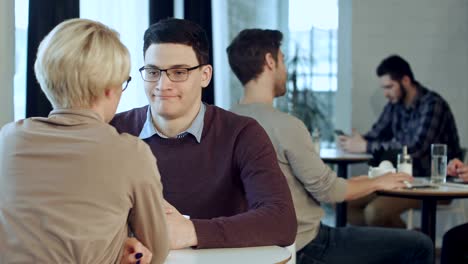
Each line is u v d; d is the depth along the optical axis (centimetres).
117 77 129
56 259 118
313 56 530
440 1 518
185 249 145
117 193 122
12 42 278
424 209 308
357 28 516
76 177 120
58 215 118
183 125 172
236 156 170
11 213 120
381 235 237
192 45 166
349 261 230
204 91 436
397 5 516
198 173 171
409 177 275
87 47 125
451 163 321
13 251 119
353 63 517
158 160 173
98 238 120
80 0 329
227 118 177
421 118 419
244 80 238
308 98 525
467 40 520
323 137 537
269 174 166
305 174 226
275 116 228
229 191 171
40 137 125
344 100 533
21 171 122
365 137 465
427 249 235
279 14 520
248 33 239
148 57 167
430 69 520
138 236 130
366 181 255
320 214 237
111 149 123
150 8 384
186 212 171
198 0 430
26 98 288
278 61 238
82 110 127
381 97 518
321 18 536
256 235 149
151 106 171
